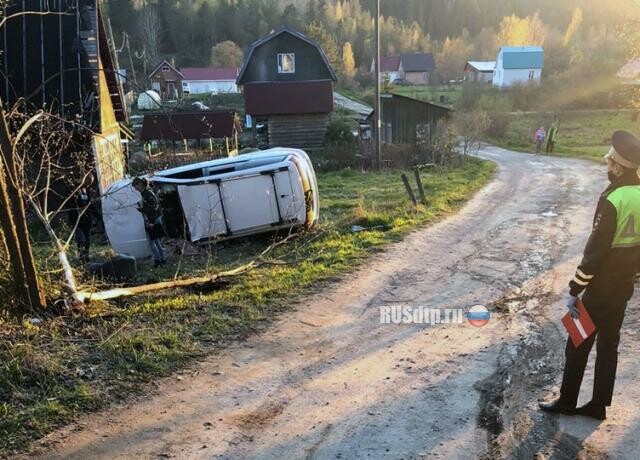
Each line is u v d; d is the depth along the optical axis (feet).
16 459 11.53
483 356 16.31
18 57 48.24
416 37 383.24
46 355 15.56
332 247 31.48
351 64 291.58
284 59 108.58
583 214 40.22
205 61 317.22
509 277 24.84
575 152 98.58
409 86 279.90
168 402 13.96
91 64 47.78
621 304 11.71
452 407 13.39
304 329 18.89
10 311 18.07
